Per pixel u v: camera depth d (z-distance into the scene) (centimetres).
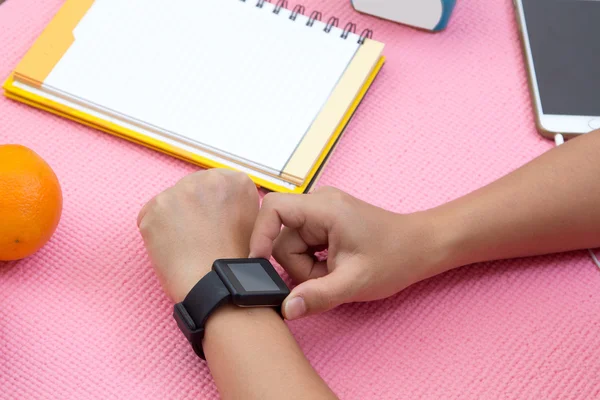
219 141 81
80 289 75
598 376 75
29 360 71
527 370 75
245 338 65
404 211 83
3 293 74
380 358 75
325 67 87
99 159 82
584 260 82
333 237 70
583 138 78
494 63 94
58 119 84
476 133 89
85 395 70
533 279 80
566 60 92
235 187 74
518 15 95
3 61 87
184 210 72
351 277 69
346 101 85
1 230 68
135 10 87
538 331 77
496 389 74
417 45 94
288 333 68
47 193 70
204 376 72
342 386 73
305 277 74
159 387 71
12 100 84
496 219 75
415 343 76
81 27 85
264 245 70
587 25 95
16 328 72
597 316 79
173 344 73
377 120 88
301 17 89
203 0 89
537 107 89
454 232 74
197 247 71
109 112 81
